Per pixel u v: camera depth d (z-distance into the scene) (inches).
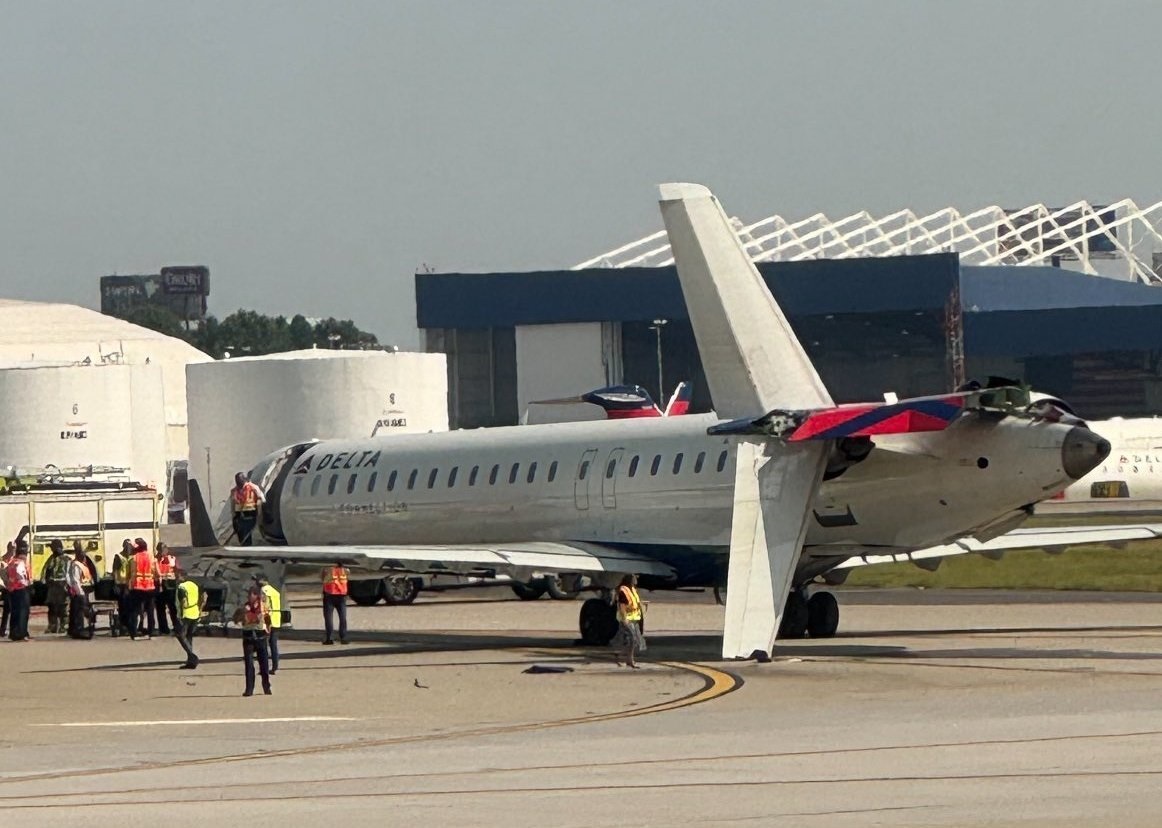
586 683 3971.5
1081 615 5398.6
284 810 2294.5
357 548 4889.3
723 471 4889.3
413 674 4325.8
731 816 2153.1
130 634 5782.5
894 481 4451.3
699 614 6259.8
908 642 4621.1
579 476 5255.9
